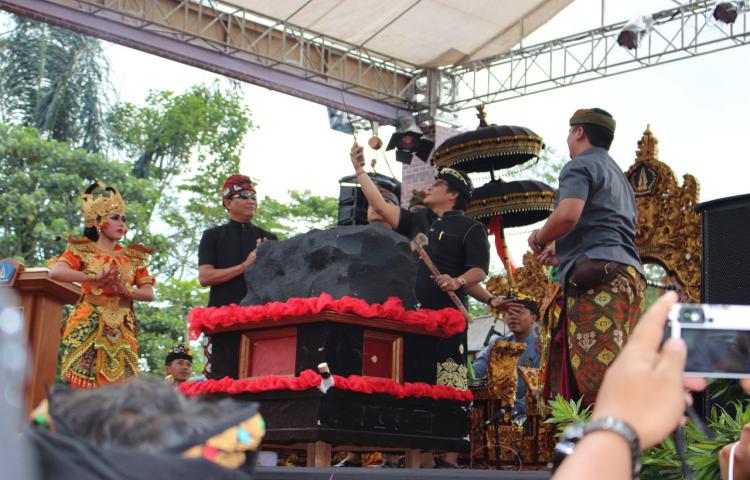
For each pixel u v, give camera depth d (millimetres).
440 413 3916
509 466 5523
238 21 11414
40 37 23406
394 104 12766
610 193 3881
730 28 10508
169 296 20766
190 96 25406
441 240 4676
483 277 4582
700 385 1054
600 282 3768
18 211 19562
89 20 10398
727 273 3430
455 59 12664
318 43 12148
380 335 3758
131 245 5180
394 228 4766
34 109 23188
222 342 3965
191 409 806
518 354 5523
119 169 20922
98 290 5023
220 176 25594
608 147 4070
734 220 3420
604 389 793
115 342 5031
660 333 809
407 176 13102
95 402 782
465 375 4258
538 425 5477
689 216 6090
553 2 11516
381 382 3664
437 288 4582
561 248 3951
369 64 12594
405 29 11969
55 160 20500
